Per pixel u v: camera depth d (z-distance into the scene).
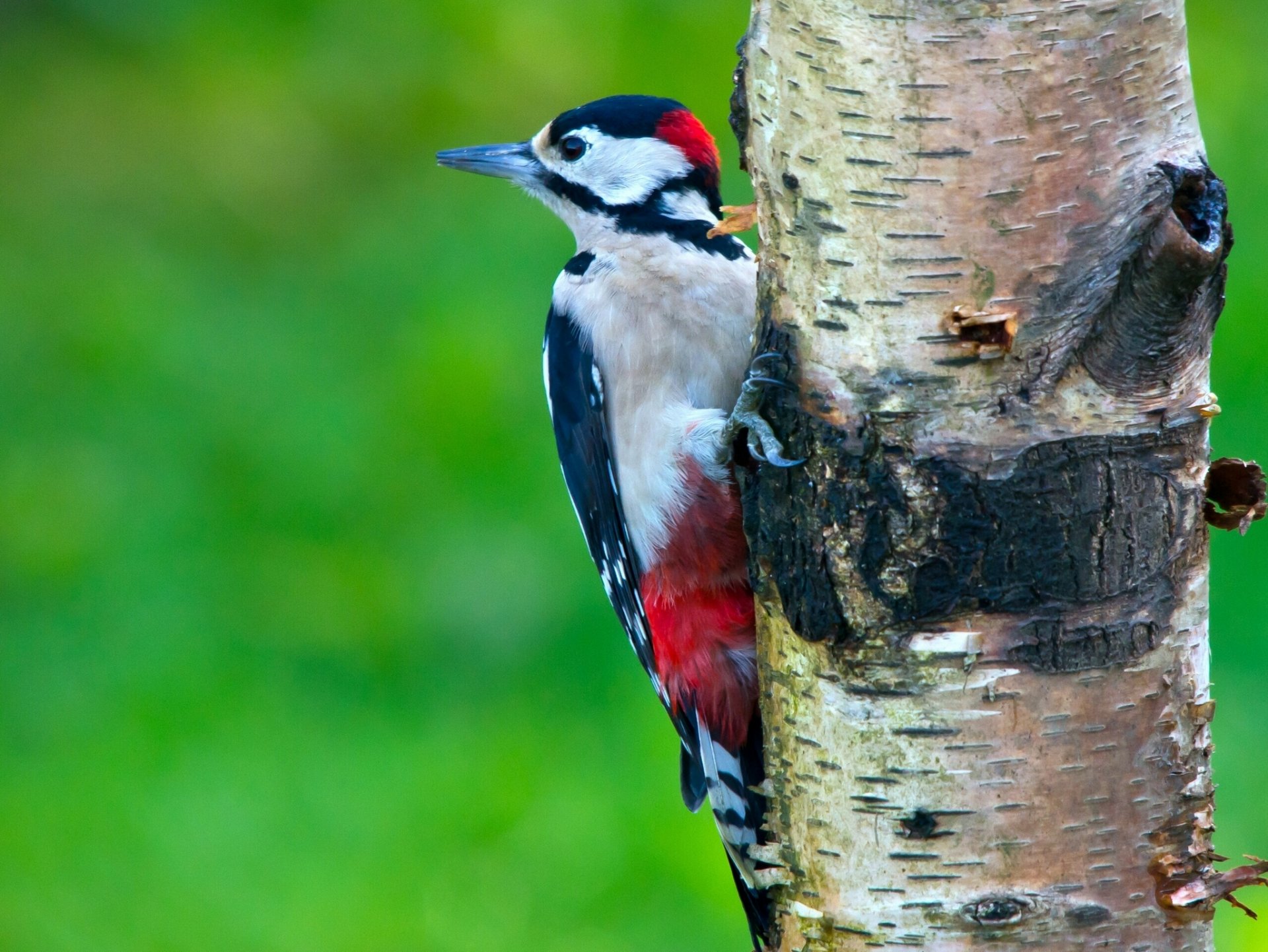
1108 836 5.07
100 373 15.38
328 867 10.64
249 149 17.92
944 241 4.93
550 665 12.42
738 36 16.86
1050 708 5.04
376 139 17.67
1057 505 4.95
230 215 17.48
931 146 4.89
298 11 18.36
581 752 11.40
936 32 4.83
